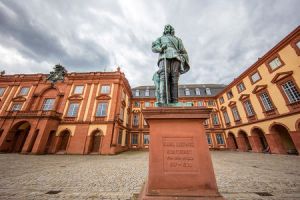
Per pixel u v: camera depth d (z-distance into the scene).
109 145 15.73
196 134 2.26
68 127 16.81
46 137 15.16
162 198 1.85
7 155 13.03
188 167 2.06
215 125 23.66
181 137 2.25
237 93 19.50
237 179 5.35
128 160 11.04
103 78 19.69
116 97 18.38
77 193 3.94
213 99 25.52
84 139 16.16
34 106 19.14
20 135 17.73
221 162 9.78
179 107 2.37
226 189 4.25
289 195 3.71
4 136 15.45
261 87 15.20
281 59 13.12
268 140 14.30
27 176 5.79
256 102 16.02
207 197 1.87
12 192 3.96
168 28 3.74
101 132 16.41
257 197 3.61
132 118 24.81
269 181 5.01
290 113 12.12
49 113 16.09
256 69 16.03
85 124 16.88
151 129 2.31
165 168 2.06
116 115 17.69
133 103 26.31
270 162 9.17
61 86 20.22
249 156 12.91
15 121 16.03
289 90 12.48
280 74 13.02
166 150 2.17
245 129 17.78
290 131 12.15
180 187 1.95
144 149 22.86
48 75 21.48
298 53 11.70
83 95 18.80
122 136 19.77
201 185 1.96
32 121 15.66
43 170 7.02
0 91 20.64
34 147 14.19
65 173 6.42
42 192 4.00
